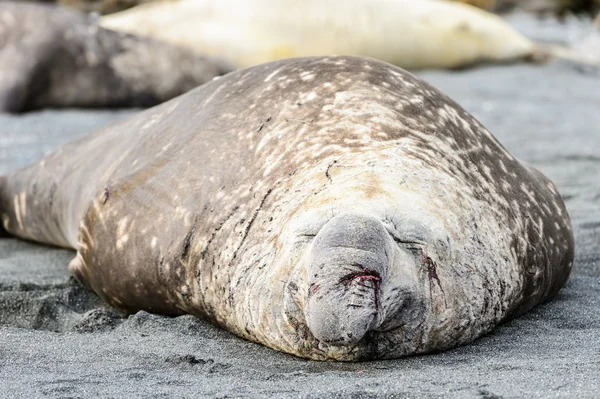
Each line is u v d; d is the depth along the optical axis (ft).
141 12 157.17
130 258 52.34
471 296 45.03
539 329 49.08
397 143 47.91
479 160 50.88
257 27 151.53
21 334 49.88
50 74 127.95
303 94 52.29
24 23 130.62
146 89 133.69
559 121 114.11
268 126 51.01
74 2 194.39
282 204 46.14
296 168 47.65
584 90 141.49
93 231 54.85
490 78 153.89
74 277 60.95
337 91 51.83
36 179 70.28
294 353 44.52
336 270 40.27
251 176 49.01
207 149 52.29
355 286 40.01
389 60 163.53
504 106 124.98
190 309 50.75
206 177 50.83
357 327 39.88
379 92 51.52
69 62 129.70
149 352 46.11
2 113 121.29
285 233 44.21
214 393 39.75
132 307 54.39
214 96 56.65
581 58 174.50
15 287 59.00
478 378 40.42
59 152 70.23
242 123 52.39
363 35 159.33
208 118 54.60
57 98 128.57
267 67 56.80
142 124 61.77
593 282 58.65
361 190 44.04
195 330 49.42
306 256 41.88
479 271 45.65
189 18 152.56
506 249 48.19
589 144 99.76
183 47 139.54
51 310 54.54
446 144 49.65
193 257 48.96
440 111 51.83
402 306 42.52
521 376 40.57
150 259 51.16
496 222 48.24
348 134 48.55
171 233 50.37
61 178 67.56
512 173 52.75
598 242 66.13
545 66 169.78
